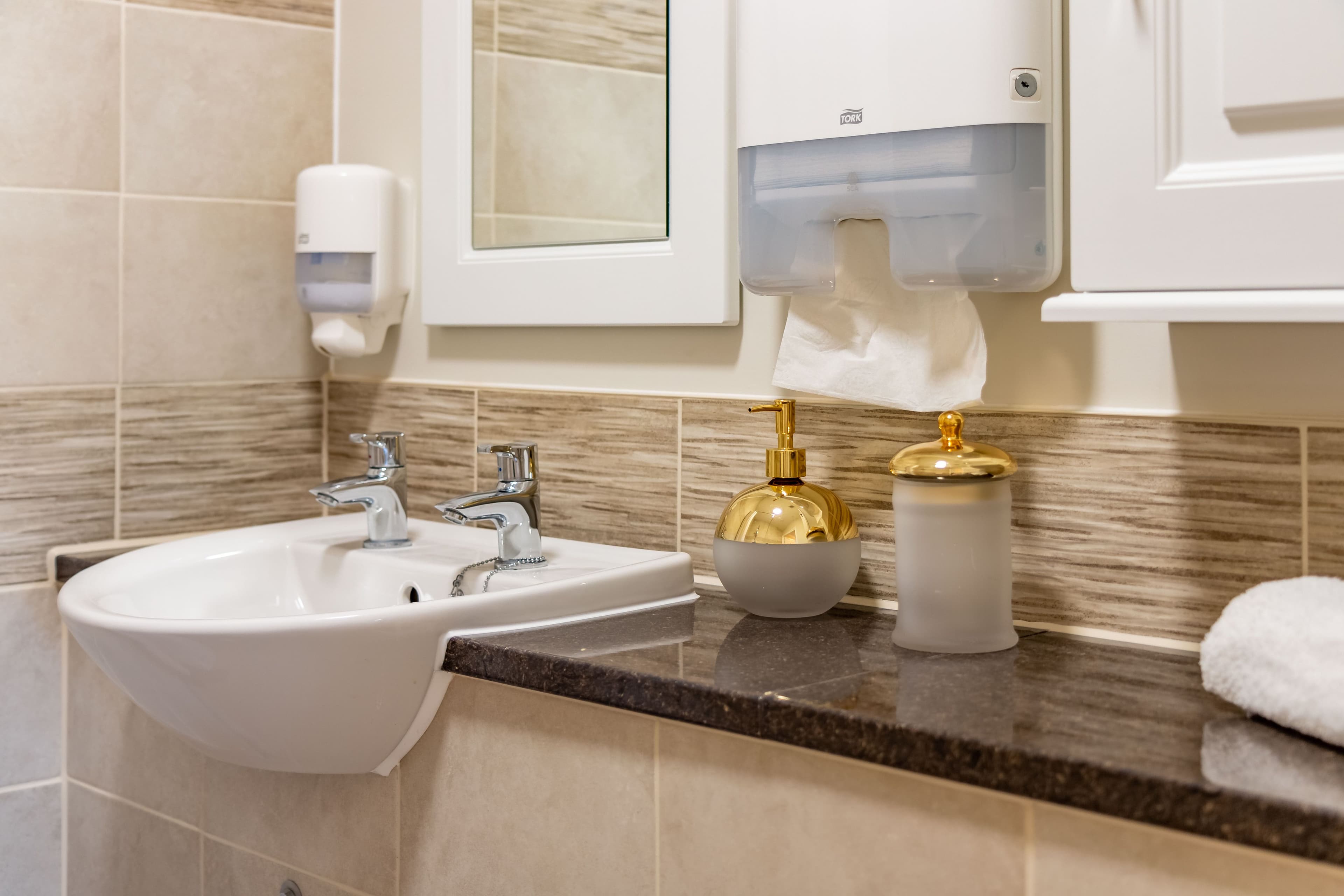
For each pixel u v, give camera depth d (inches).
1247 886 27.3
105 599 47.9
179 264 64.2
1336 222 30.8
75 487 61.6
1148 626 40.6
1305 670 29.5
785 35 42.9
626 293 53.2
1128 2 33.6
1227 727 31.1
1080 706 33.1
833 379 44.5
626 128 53.4
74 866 63.6
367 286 62.7
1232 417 38.7
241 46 65.5
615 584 46.0
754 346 50.2
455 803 43.6
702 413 51.7
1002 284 40.8
